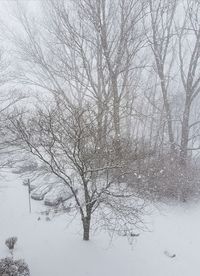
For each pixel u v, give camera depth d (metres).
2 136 16.08
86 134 12.05
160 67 20.95
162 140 20.28
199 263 13.55
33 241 13.56
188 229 16.19
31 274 11.79
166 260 13.45
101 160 12.38
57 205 15.17
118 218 13.17
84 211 14.81
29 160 17.78
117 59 19.12
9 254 12.63
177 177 18.73
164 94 21.11
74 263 12.52
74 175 13.54
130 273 12.41
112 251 13.36
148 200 16.22
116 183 14.16
